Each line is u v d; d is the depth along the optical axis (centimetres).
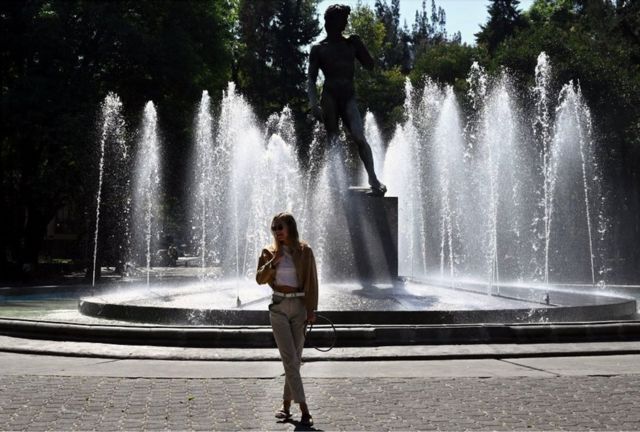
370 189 1817
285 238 761
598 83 4509
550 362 1099
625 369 1030
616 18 5128
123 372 1009
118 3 4109
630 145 4541
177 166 4250
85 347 1198
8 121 3800
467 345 1205
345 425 714
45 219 4200
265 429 700
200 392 874
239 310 1313
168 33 4122
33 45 3869
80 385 915
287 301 750
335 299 1484
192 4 4347
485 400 826
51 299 2183
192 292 1811
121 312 1452
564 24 6084
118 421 727
